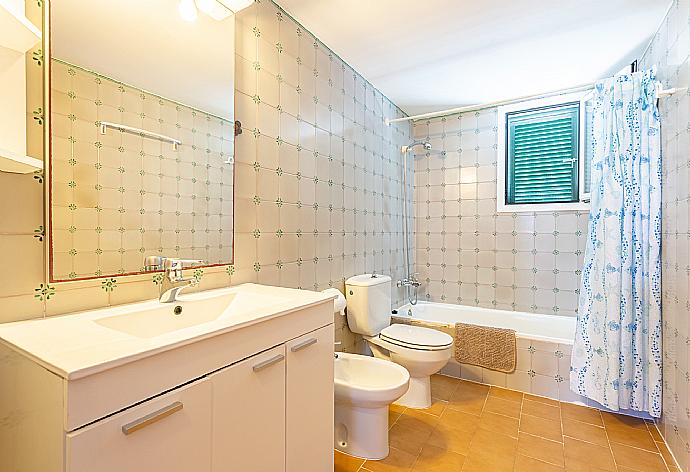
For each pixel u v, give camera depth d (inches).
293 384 46.2
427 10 69.0
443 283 132.1
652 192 75.3
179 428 32.2
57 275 40.0
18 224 37.4
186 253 53.7
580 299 84.5
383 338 87.4
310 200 79.1
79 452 25.4
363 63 91.7
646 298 75.9
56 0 40.1
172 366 31.7
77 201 41.8
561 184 114.0
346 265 92.9
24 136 37.1
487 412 83.9
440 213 132.1
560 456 67.1
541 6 67.7
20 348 29.7
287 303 47.5
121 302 46.2
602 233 79.0
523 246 118.4
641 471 62.9
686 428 61.1
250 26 63.5
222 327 36.1
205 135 56.1
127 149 46.6
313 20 73.0
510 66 93.2
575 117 112.1
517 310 119.5
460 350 103.4
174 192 52.1
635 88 76.2
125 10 46.7
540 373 92.7
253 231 64.8
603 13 70.0
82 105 42.2
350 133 94.2
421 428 76.9
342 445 69.5
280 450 44.1
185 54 53.4
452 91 110.1
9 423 31.8
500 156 120.9
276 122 69.5
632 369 76.2
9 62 36.3
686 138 62.1
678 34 64.9
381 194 111.9
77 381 25.4
